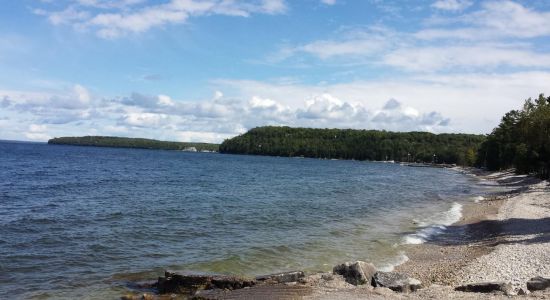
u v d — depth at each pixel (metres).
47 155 138.62
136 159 142.00
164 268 18.56
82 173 73.94
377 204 44.44
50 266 18.25
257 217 32.62
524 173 93.50
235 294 14.36
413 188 69.62
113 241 23.06
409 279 15.59
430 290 14.84
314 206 40.47
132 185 55.75
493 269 17.95
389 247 23.83
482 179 102.06
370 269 16.62
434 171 155.00
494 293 13.88
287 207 39.03
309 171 117.31
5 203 36.22
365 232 28.09
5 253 19.78
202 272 16.33
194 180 68.50
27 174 67.50
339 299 13.68
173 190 51.34
